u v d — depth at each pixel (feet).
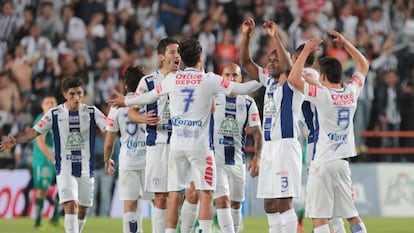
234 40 205.98
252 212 177.99
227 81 95.14
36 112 185.88
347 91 93.61
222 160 106.63
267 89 96.32
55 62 191.93
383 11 216.13
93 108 109.91
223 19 206.18
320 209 93.86
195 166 95.40
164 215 102.58
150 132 102.22
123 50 198.29
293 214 95.45
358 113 186.80
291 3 213.05
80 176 108.88
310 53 99.35
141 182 110.01
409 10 217.77
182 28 209.97
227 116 107.34
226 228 104.99
